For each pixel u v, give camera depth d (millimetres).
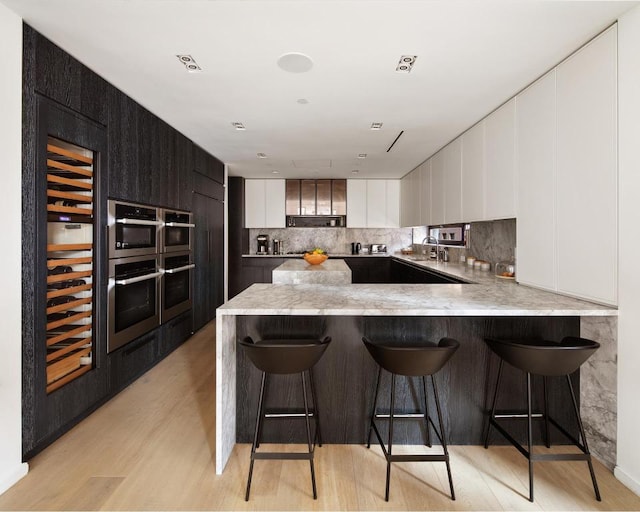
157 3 1713
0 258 1745
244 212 6512
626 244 1795
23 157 1897
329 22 1855
